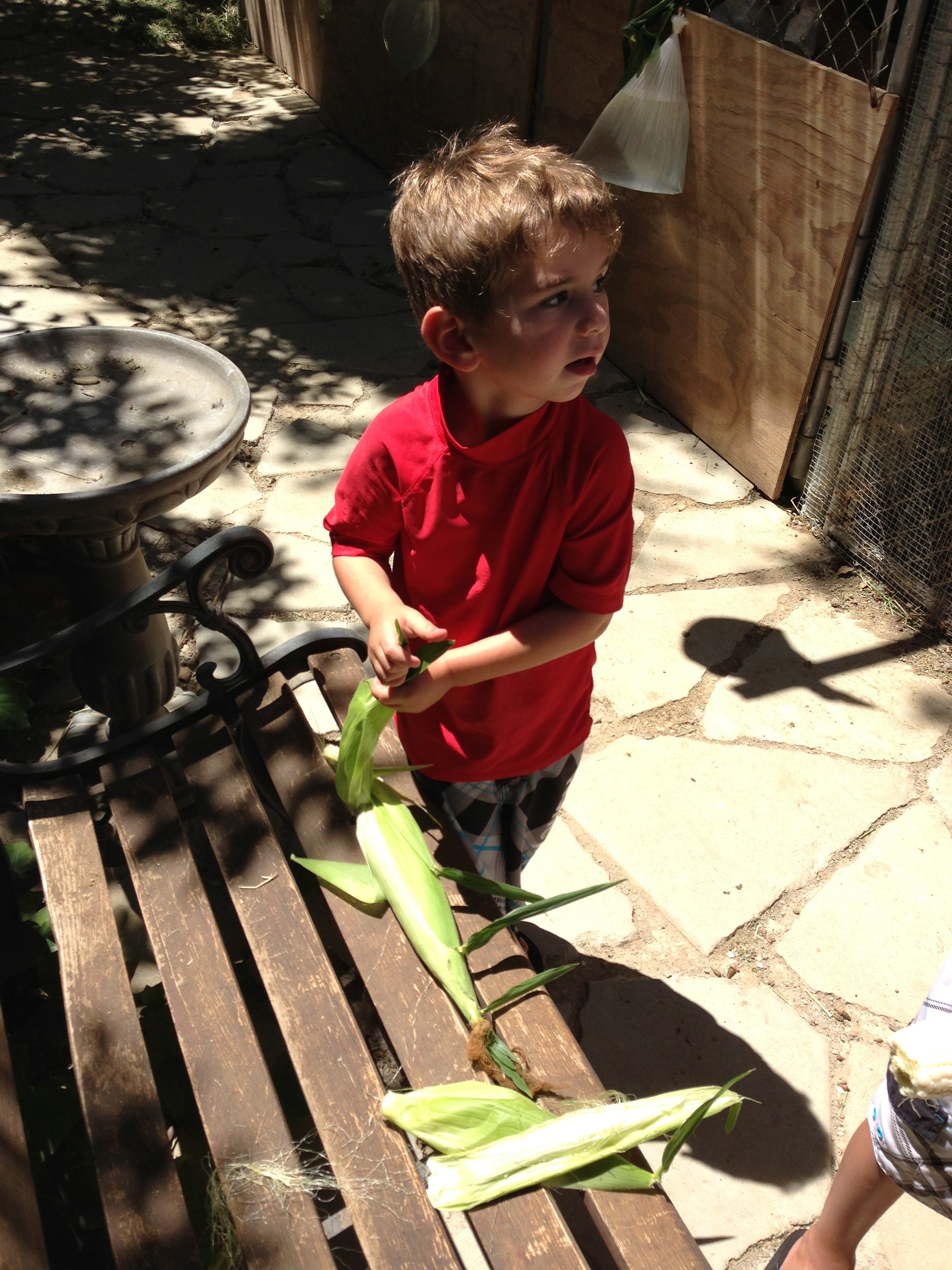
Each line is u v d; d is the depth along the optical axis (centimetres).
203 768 168
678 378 393
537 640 140
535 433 131
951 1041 107
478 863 176
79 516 178
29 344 220
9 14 806
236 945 203
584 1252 173
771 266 329
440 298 122
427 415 135
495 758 158
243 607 312
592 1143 115
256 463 371
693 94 336
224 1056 130
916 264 288
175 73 725
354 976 193
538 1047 128
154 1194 120
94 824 165
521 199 112
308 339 441
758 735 277
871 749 275
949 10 251
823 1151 192
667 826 252
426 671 139
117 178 570
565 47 395
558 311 117
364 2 557
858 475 327
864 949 227
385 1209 113
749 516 355
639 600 320
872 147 279
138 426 203
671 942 227
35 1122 166
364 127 600
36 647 167
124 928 216
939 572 310
